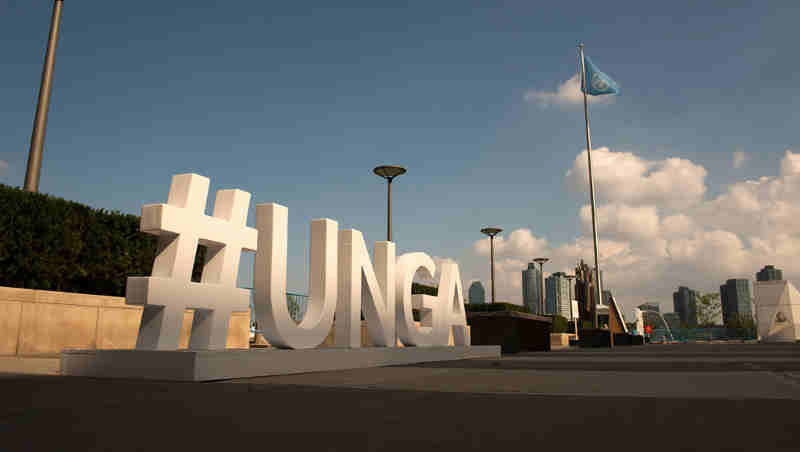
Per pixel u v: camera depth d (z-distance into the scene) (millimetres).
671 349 31094
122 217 17359
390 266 14570
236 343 19688
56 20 17344
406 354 14211
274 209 10828
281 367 9883
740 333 99812
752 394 6992
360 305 13273
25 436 4102
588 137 44906
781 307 65312
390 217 25609
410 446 3840
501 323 23391
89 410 5367
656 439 4086
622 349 31234
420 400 6266
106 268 16719
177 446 3803
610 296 55344
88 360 8906
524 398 6484
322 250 12188
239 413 5242
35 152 16422
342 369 11516
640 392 7191
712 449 3744
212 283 9977
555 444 3916
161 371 8391
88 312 15406
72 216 15789
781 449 3740
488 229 39344
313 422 4770
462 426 4605
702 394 6969
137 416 5035
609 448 3781
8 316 13570
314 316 11883
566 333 47062
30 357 12711
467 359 17016
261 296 10664
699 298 106312
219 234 9953
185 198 9422
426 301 16484
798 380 9031
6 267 14148
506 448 3781
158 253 9312
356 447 3799
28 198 14688
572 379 9102
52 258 15164
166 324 8875
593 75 44906
